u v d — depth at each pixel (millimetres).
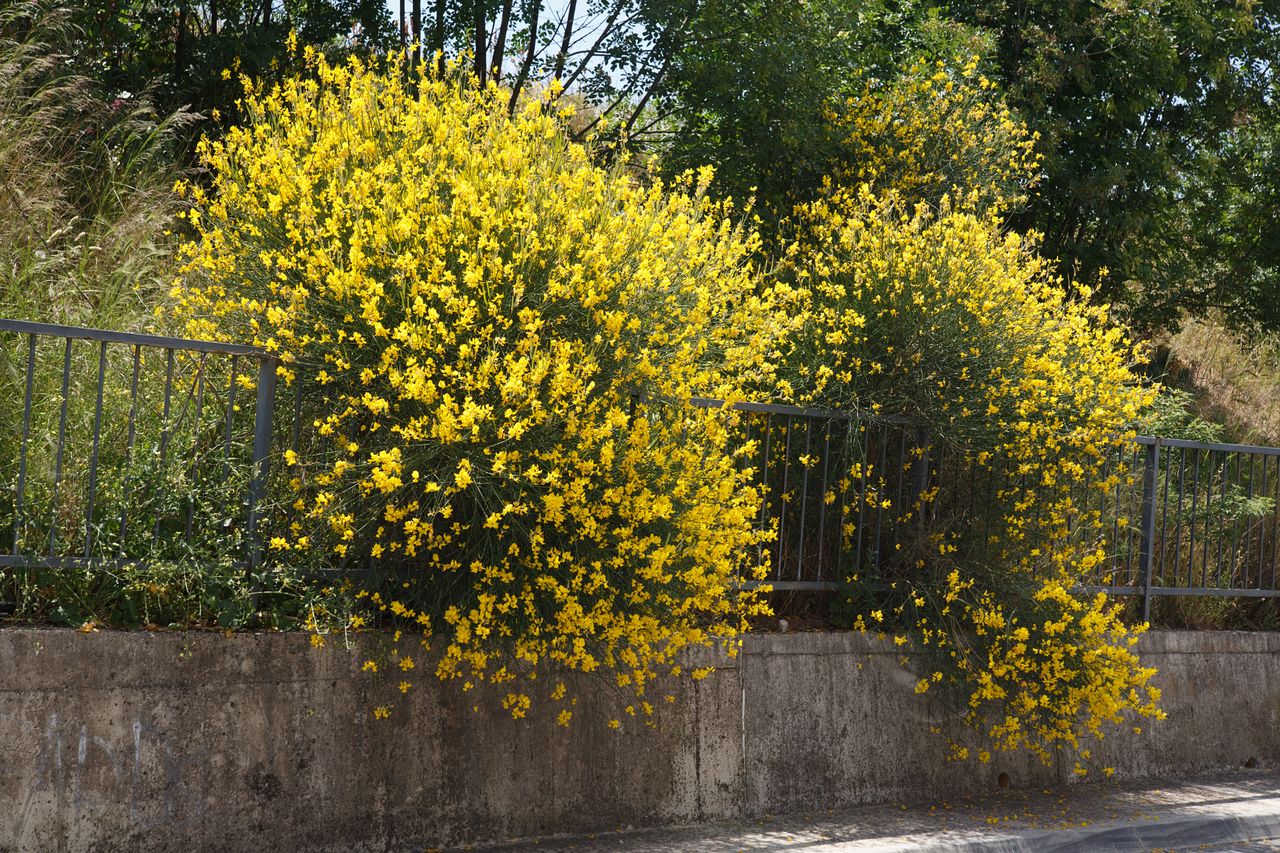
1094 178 12258
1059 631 6480
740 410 6160
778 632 6266
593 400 4965
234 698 4602
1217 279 14461
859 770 6301
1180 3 13477
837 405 6703
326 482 4797
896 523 6805
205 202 5977
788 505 6887
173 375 5383
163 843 4398
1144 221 12688
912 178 9141
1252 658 8047
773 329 6020
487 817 5145
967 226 7375
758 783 5957
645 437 4996
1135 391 7102
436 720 5051
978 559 6672
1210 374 13273
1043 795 6758
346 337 5031
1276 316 14227
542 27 10961
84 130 7895
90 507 4574
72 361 5457
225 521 4777
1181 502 8070
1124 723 7383
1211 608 8375
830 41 10258
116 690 4371
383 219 4988
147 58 9820
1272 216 14789
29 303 5969
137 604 4668
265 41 9406
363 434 5129
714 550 5262
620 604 5082
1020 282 6926
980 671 6398
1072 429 6844
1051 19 12953
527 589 4812
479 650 4879
